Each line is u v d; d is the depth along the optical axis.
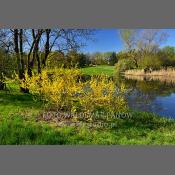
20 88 17.81
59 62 17.20
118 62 25.61
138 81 29.33
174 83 28.77
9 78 18.06
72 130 11.86
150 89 24.61
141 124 13.24
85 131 11.77
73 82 13.48
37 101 16.08
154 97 21.03
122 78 26.72
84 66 16.62
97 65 17.59
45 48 18.58
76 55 17.86
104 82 13.47
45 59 18.58
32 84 14.96
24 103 15.59
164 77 32.72
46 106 14.53
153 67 31.48
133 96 21.08
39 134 11.30
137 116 14.48
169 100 20.16
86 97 13.17
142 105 18.34
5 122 12.22
